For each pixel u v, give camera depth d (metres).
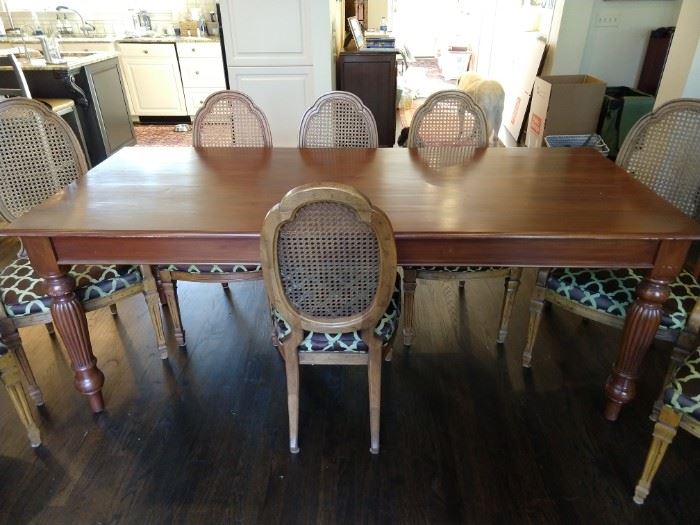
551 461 1.57
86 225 1.38
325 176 1.78
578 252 1.37
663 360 1.98
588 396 1.82
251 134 2.29
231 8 3.31
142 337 2.17
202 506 1.44
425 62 8.84
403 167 1.88
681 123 1.78
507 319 2.03
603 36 4.11
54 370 1.98
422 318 2.26
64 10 5.34
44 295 1.60
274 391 1.87
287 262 1.25
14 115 1.83
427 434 1.67
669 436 1.27
